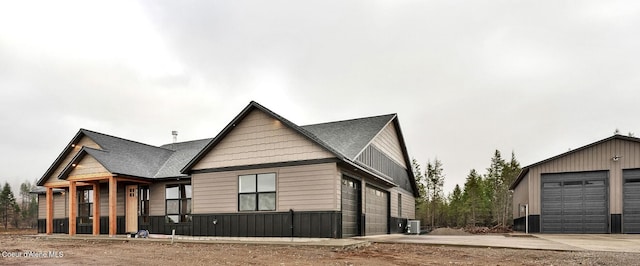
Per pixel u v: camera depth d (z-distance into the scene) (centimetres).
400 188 2175
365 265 695
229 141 1395
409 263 728
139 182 1714
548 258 801
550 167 1900
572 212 1830
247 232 1300
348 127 1719
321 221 1178
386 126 1873
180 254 895
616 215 1727
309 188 1215
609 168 1766
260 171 1316
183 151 2005
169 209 1661
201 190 1422
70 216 1662
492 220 4372
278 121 1309
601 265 689
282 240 1208
